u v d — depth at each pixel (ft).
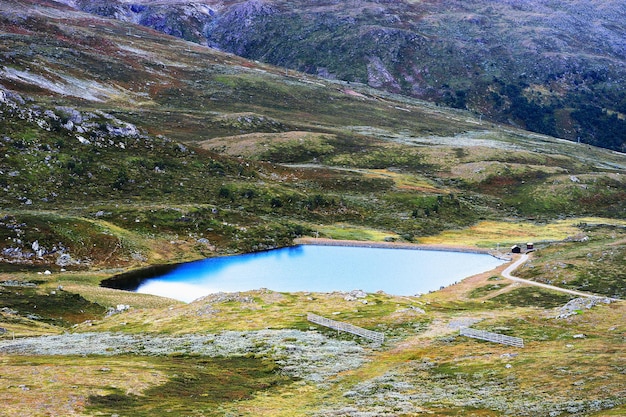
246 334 258.78
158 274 464.65
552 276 436.76
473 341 236.63
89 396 161.07
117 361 210.18
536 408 156.04
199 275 466.70
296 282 458.09
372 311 296.71
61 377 178.50
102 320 313.73
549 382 177.88
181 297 406.41
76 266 450.30
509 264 510.99
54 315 327.88
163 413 153.17
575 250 509.35
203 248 532.32
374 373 204.54
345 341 246.27
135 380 180.55
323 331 263.49
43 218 487.20
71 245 468.34
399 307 304.50
